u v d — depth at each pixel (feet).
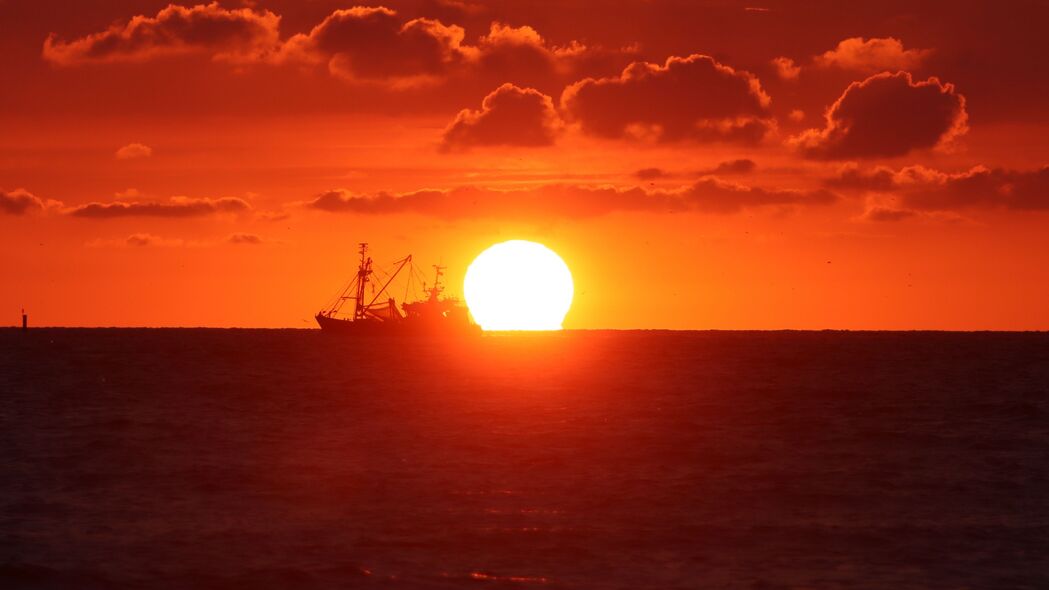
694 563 582.76
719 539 633.20
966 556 599.98
